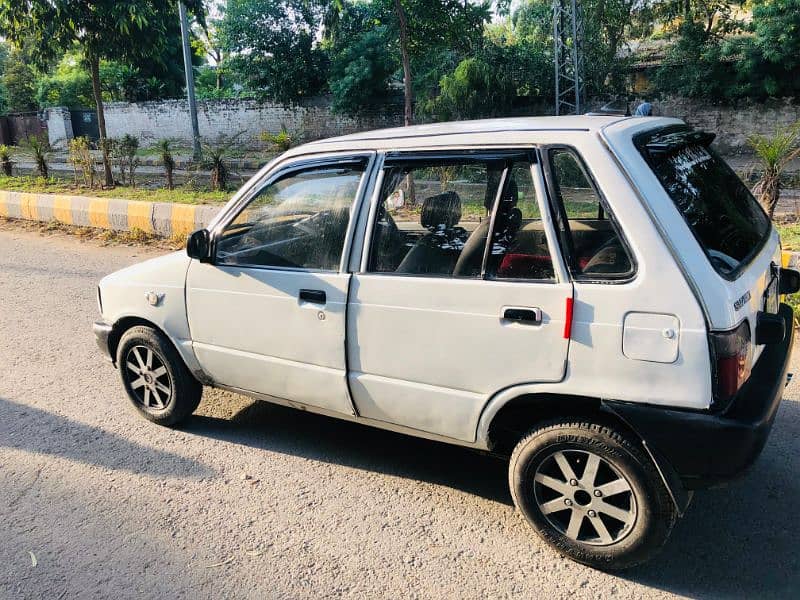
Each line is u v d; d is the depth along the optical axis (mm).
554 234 2852
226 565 3115
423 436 3404
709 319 2564
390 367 3320
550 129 2973
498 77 19703
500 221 3004
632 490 2809
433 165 3199
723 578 2947
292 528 3383
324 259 3518
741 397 2729
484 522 3402
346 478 3840
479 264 3062
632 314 2676
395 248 3314
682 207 2732
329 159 3543
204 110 27578
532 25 22938
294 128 26219
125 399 4922
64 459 4086
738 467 2631
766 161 9125
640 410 2693
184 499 3650
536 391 2924
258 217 3764
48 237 10719
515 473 3088
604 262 2762
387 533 3328
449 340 3111
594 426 2850
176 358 4234
